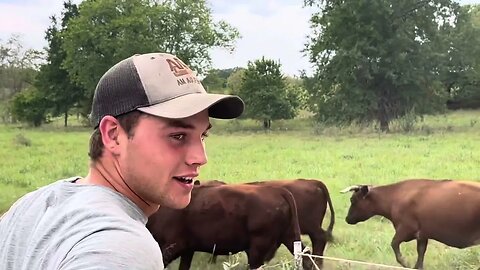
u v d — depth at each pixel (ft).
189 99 4.87
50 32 160.04
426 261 26.55
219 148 78.54
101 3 142.00
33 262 4.37
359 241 29.27
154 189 4.90
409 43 117.80
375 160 59.41
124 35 140.87
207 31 146.10
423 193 26.37
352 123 117.80
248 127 129.39
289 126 130.11
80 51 145.59
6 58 198.90
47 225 4.53
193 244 23.99
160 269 4.14
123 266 3.84
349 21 121.80
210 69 149.69
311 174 50.62
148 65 4.89
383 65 119.55
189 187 5.04
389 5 119.44
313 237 28.02
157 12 142.20
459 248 25.99
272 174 51.34
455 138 86.99
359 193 28.71
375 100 119.03
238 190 24.03
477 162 56.18
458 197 25.44
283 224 24.39
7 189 45.14
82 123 156.87
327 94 126.72
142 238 4.15
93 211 4.41
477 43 126.00
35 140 100.42
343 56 118.01
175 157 4.90
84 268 3.77
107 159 4.97
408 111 121.08
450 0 122.83
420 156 62.28
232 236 23.91
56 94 153.58
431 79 120.57
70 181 5.25
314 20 128.88
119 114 4.84
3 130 136.26
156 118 4.81
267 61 128.16
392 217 27.40
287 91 131.64
